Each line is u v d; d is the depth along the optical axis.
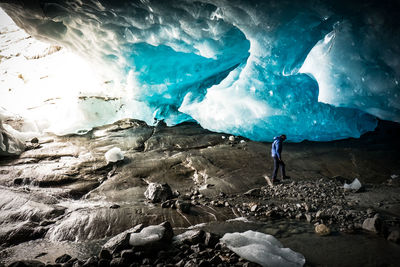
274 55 6.06
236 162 7.26
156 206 4.91
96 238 3.94
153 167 6.75
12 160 6.83
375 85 5.12
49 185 5.75
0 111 8.88
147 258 3.18
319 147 8.30
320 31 5.43
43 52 13.95
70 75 11.66
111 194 5.50
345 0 4.84
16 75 12.79
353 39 5.10
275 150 6.20
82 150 7.61
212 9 5.97
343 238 3.71
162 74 9.36
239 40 7.59
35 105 10.18
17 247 3.68
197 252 3.29
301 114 7.41
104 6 6.73
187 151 7.92
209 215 4.61
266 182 6.26
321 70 5.74
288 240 3.71
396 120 5.62
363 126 8.10
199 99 9.71
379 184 5.97
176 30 6.94
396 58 4.74
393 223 4.03
